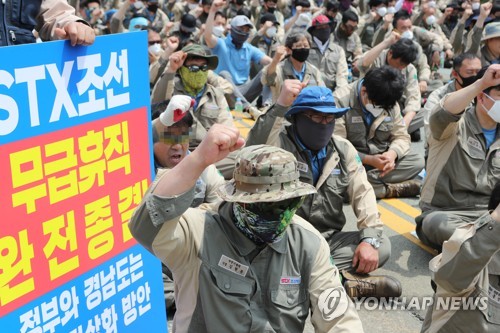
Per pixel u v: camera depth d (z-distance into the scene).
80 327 2.37
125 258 2.56
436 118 3.95
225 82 7.19
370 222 3.81
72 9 2.64
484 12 7.95
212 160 1.87
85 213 2.34
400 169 5.53
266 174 2.01
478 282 2.54
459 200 4.18
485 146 4.11
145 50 2.56
